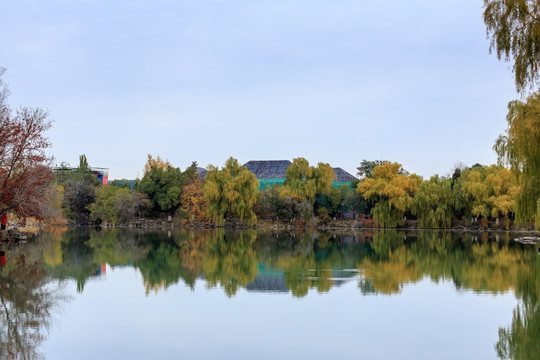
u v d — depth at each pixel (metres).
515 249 47.97
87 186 100.88
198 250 46.69
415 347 15.93
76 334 17.03
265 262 37.31
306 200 95.25
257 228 91.50
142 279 28.45
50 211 57.19
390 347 15.91
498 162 31.41
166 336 16.91
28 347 15.59
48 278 28.23
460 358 14.95
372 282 27.88
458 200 85.94
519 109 26.73
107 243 53.19
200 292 24.61
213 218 91.19
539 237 63.34
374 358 14.92
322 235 71.12
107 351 15.31
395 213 91.62
